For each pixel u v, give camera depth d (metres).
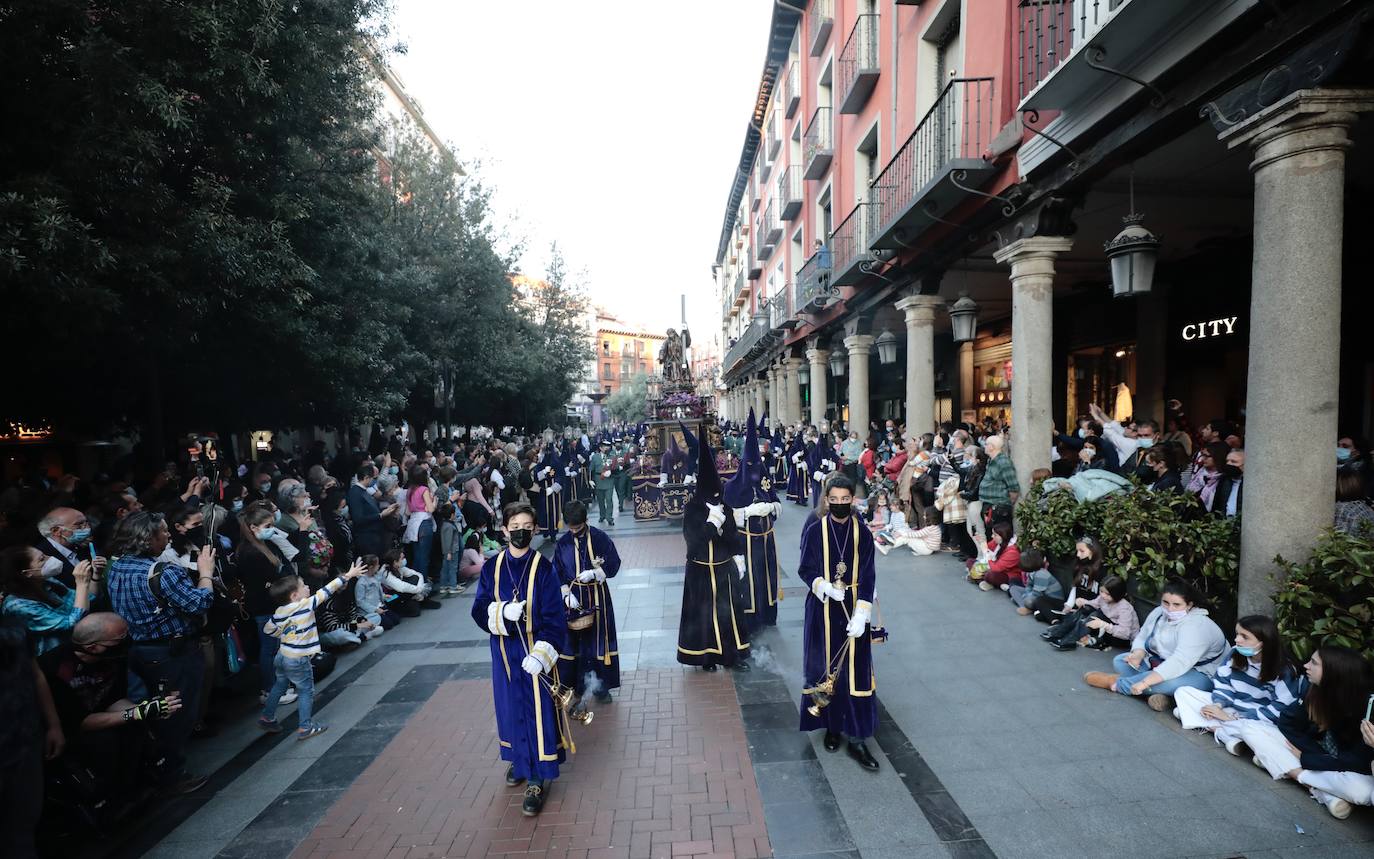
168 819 3.65
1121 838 3.16
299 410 11.30
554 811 3.59
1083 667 5.15
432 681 5.52
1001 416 16.31
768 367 26.30
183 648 3.98
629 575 8.88
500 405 27.00
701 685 5.20
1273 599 3.99
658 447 14.32
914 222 8.92
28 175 4.49
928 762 3.90
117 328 5.92
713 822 3.44
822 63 17.59
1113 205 7.57
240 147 6.53
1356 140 5.59
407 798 3.79
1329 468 4.04
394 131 19.58
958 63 9.77
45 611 3.90
